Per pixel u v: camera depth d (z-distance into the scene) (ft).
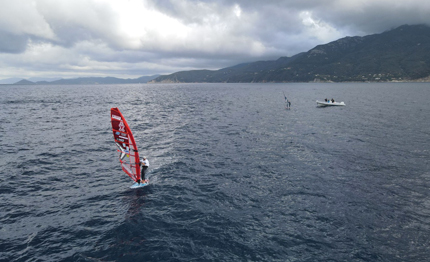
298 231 43.55
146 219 47.01
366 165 73.82
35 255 37.50
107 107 235.61
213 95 436.35
